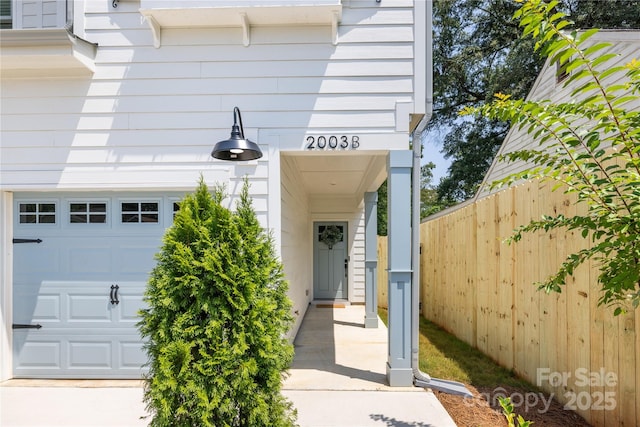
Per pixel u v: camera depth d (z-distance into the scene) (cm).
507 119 193
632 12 986
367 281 608
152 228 371
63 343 368
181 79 360
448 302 559
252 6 336
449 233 553
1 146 363
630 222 157
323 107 356
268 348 215
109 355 367
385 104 353
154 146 360
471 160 1487
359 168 532
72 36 331
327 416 280
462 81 1454
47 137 362
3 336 364
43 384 355
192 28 360
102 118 361
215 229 222
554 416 274
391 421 272
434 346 475
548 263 310
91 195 374
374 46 354
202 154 359
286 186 424
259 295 223
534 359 332
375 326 599
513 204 366
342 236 872
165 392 203
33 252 372
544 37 160
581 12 1032
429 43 353
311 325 619
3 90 365
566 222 190
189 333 205
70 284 371
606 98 156
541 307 321
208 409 199
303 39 357
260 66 359
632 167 167
